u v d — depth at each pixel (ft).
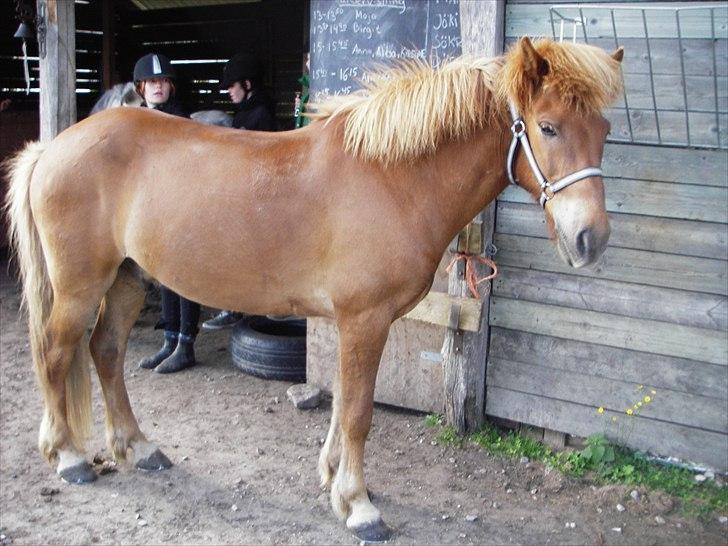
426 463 11.36
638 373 11.06
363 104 8.82
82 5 25.39
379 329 8.77
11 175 10.37
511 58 8.11
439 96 8.48
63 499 9.99
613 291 11.02
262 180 8.91
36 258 10.07
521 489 10.68
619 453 11.29
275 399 13.71
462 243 11.24
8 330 17.30
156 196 9.20
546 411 11.83
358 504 9.34
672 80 10.15
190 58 25.79
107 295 10.44
